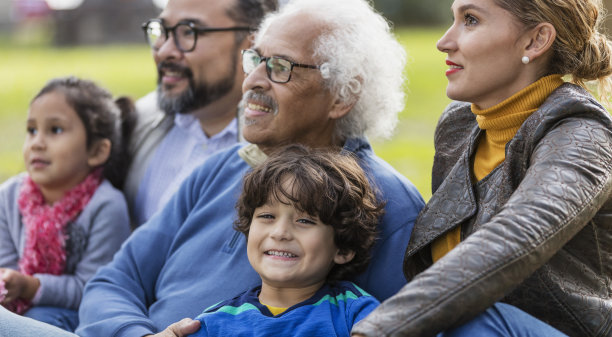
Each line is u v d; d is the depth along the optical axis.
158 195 2.88
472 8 1.83
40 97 2.79
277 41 2.15
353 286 1.97
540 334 1.62
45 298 2.57
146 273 2.35
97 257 2.70
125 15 19.09
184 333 1.94
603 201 1.64
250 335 1.86
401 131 7.67
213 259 2.23
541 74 1.85
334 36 2.17
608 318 1.73
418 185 5.40
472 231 1.86
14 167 6.30
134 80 11.35
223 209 2.29
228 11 2.77
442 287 1.48
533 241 1.51
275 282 1.93
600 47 1.87
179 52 2.78
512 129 1.85
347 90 2.19
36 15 23.59
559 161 1.63
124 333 2.10
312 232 1.93
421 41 15.66
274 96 2.15
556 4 1.78
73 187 2.81
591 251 1.75
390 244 2.06
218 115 2.90
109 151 2.88
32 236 2.69
